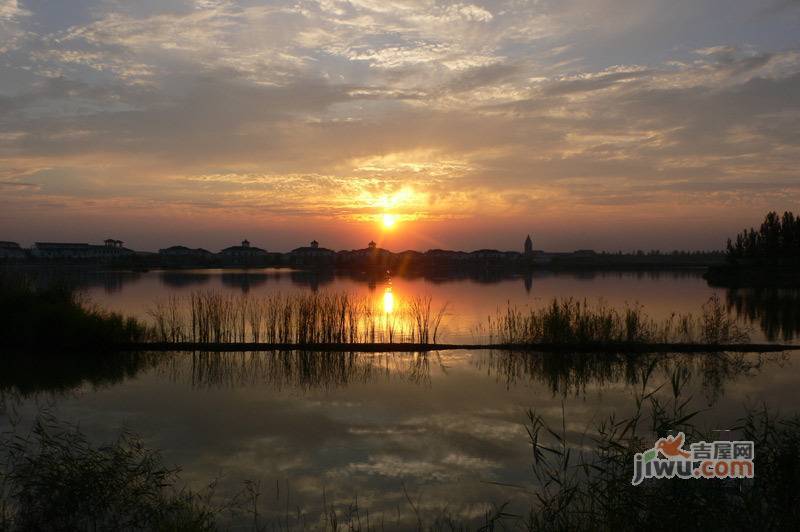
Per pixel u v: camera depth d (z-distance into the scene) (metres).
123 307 25.80
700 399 10.99
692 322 19.14
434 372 13.73
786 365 14.25
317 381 12.82
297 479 7.38
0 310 16.64
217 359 15.38
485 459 8.01
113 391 11.91
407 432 9.21
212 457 8.11
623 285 50.09
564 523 5.50
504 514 5.98
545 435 8.96
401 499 6.81
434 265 119.06
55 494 5.95
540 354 15.91
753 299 33.28
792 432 6.45
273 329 17.45
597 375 13.32
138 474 6.60
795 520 5.02
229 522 6.26
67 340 16.19
